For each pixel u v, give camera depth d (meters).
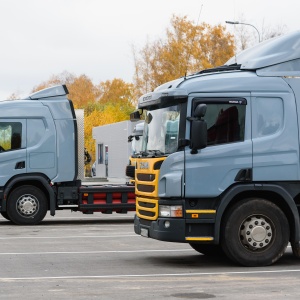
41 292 14.48
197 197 17.83
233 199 18.14
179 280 15.98
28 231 28.66
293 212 18.08
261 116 18.09
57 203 31.94
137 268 18.03
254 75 18.20
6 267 18.23
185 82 18.06
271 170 18.00
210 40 88.38
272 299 13.52
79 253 21.16
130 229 29.50
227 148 17.88
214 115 17.94
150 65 91.25
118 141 88.06
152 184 18.23
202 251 20.58
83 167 32.09
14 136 31.22
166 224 17.84
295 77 18.30
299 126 18.17
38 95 31.61
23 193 31.55
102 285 15.33
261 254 18.00
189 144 17.78
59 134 31.48
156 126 18.59
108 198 32.28
